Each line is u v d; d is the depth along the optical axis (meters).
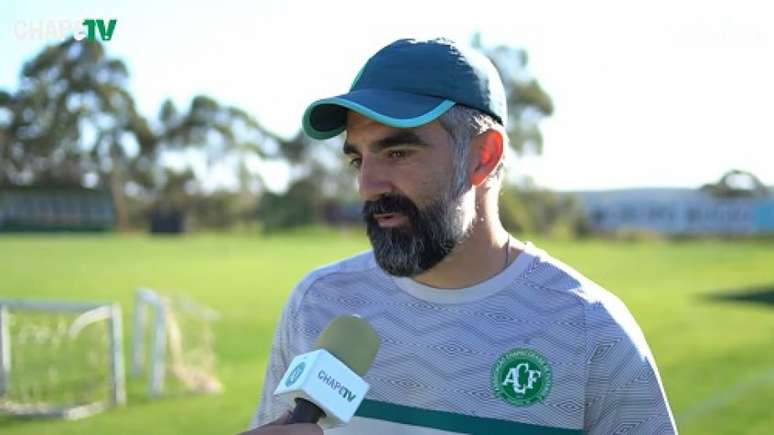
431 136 1.78
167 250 31.42
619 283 20.80
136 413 7.19
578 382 1.85
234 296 17.41
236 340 11.39
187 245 34.91
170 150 51.34
